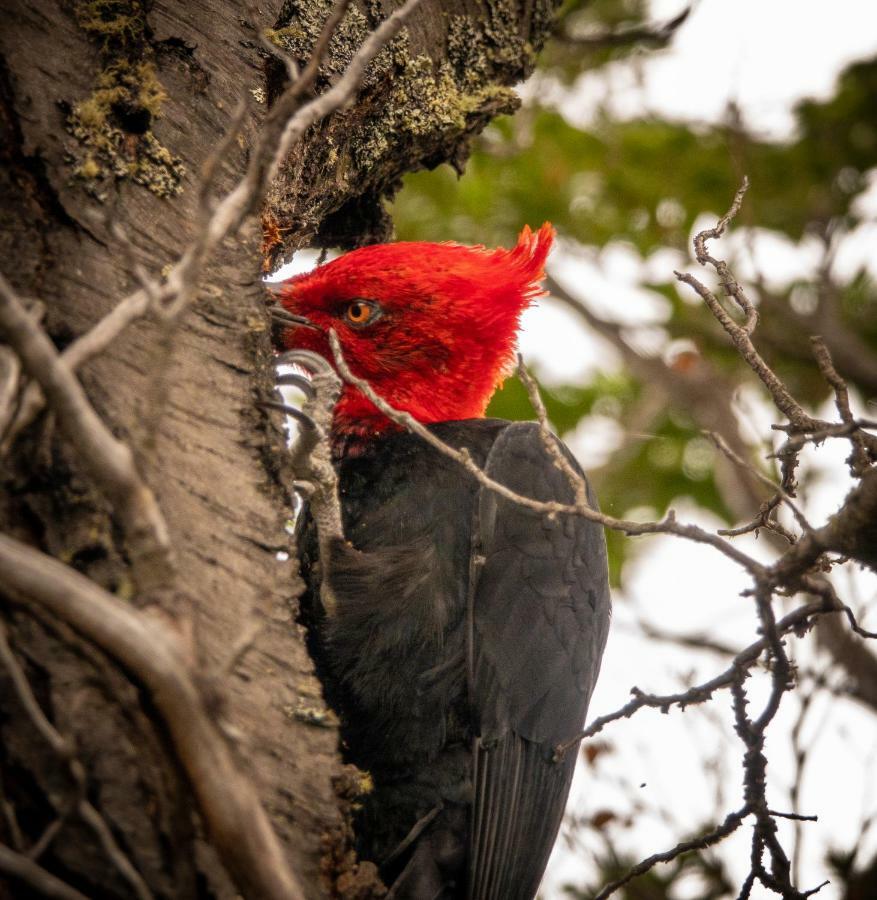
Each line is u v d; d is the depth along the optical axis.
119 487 4.11
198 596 5.14
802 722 7.93
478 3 8.78
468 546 7.28
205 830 4.29
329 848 5.21
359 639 6.98
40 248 5.42
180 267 4.32
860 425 5.44
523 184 12.65
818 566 5.88
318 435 7.04
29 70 5.72
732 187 12.62
